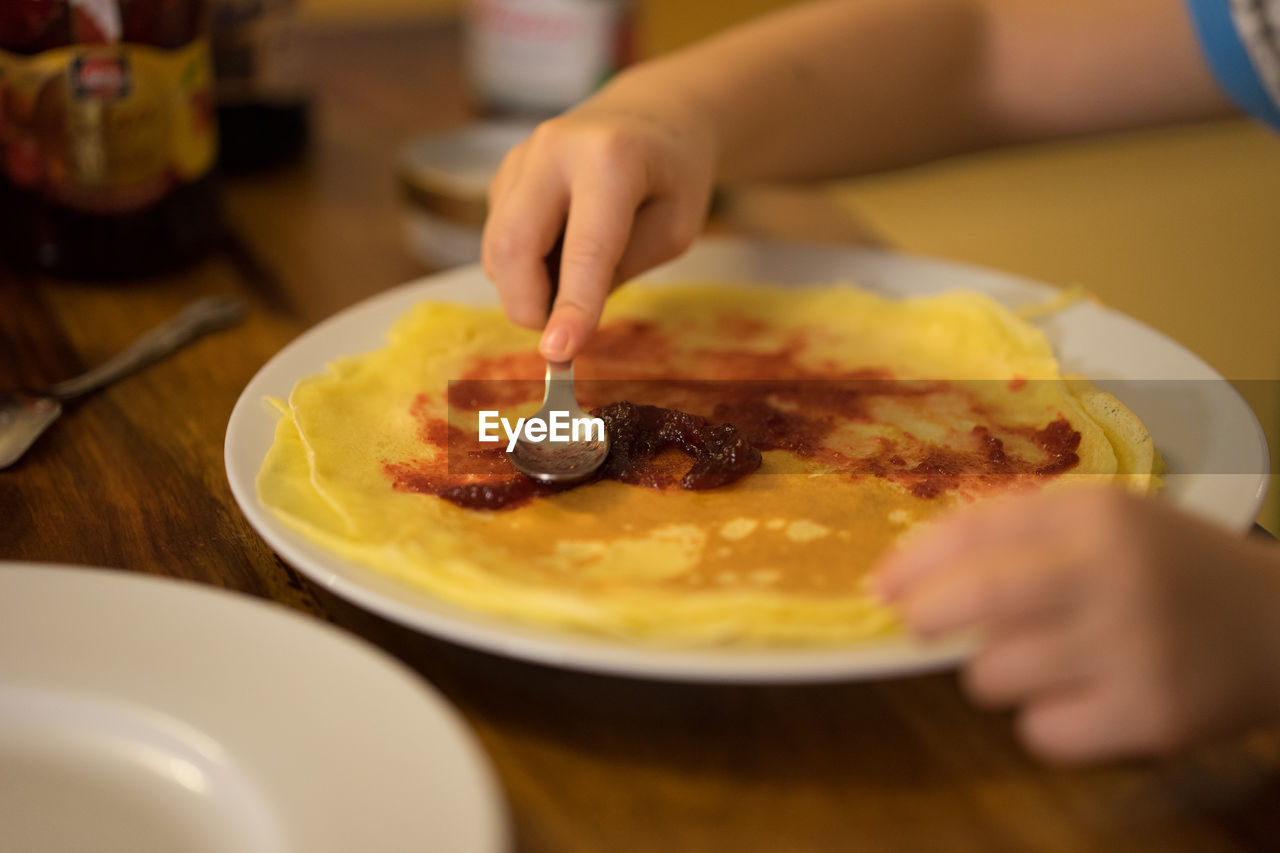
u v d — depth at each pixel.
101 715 0.38
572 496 0.46
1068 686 0.38
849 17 0.67
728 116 0.60
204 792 0.37
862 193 1.33
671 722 0.40
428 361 0.53
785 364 0.54
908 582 0.39
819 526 0.45
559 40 0.78
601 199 0.51
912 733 0.40
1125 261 1.25
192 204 0.62
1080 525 0.38
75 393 0.53
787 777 0.39
